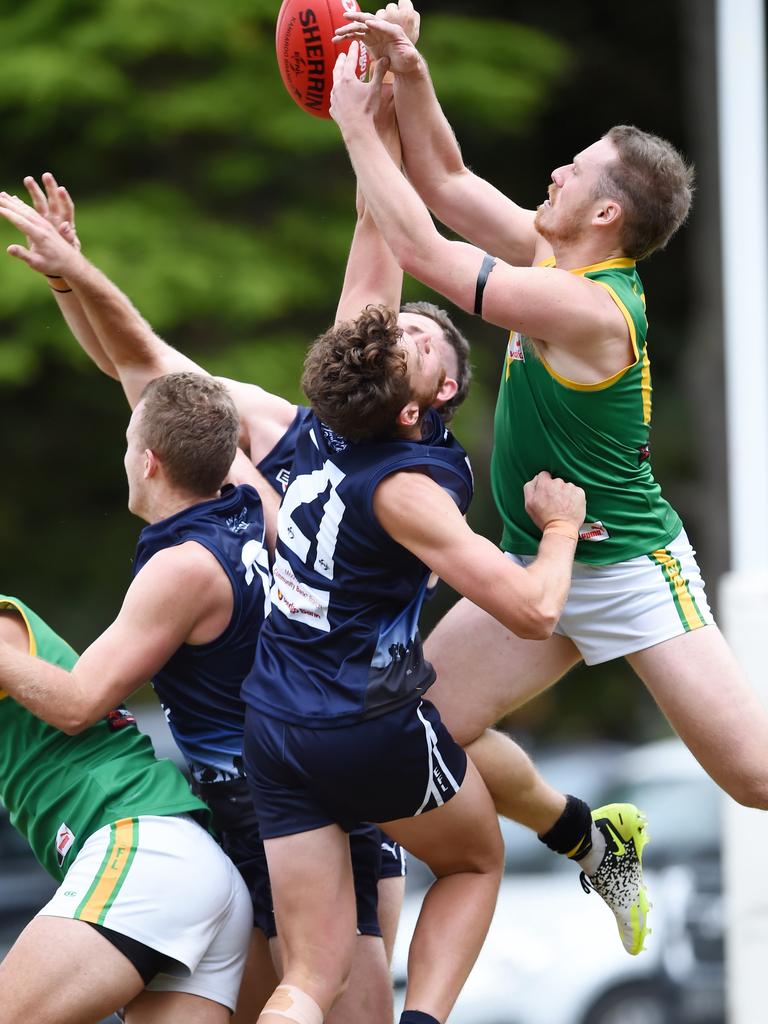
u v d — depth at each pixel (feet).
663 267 206.18
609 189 45.21
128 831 44.83
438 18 162.71
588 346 44.24
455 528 41.96
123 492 171.42
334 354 42.55
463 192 49.85
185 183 153.89
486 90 157.17
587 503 46.80
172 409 47.60
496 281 43.37
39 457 167.84
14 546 168.45
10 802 47.16
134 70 150.61
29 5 148.56
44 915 43.88
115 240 144.15
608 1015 105.60
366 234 48.85
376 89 45.60
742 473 94.89
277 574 44.27
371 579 42.75
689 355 200.75
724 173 97.71
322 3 48.14
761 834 75.05
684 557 48.42
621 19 202.39
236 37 148.25
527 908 107.96
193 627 46.39
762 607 72.38
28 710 45.16
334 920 43.27
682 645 46.88
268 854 43.65
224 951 45.65
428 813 44.47
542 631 42.57
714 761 46.57
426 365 43.70
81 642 167.94
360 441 43.32
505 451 48.14
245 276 144.97
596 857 52.44
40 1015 42.68
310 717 42.29
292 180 157.07
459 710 49.65
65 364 155.74
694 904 110.01
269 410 55.77
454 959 45.21
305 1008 42.32
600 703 201.98
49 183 52.75
